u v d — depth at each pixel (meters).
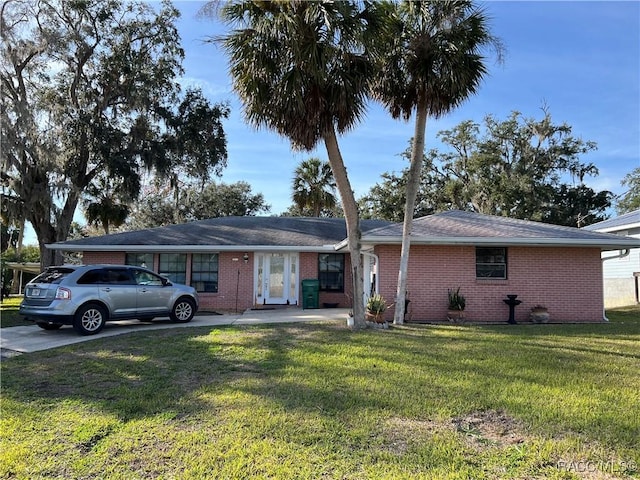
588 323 12.99
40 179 19.89
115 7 21.95
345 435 4.42
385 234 13.17
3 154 17.27
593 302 13.75
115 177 21.95
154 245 17.28
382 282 13.53
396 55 11.69
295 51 9.34
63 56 20.36
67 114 20.75
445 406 5.22
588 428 4.59
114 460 3.97
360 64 10.20
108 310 11.23
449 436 4.42
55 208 20.08
